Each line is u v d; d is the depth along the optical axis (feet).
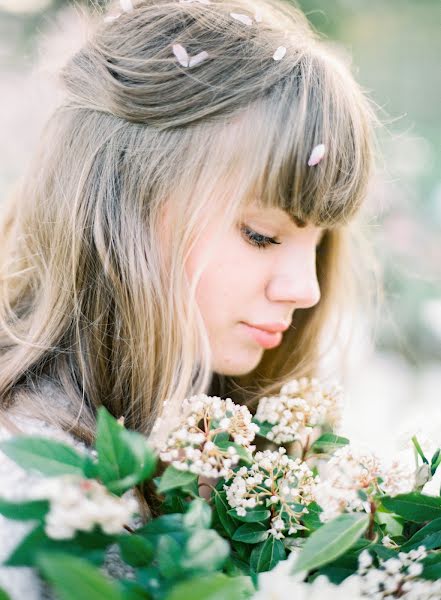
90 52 2.05
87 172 1.98
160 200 1.93
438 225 4.33
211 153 1.89
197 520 1.44
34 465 1.39
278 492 1.66
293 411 1.84
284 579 1.42
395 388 3.64
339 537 1.43
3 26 4.40
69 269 1.97
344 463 1.57
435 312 4.28
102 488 1.35
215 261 1.89
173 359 1.92
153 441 1.61
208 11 2.00
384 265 4.05
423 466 1.67
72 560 1.24
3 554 1.49
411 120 5.11
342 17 4.84
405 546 1.60
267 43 1.96
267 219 1.89
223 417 1.67
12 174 4.17
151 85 1.92
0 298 2.17
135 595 1.31
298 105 1.86
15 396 1.84
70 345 1.94
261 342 1.96
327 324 2.44
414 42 5.25
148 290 1.93
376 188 2.51
